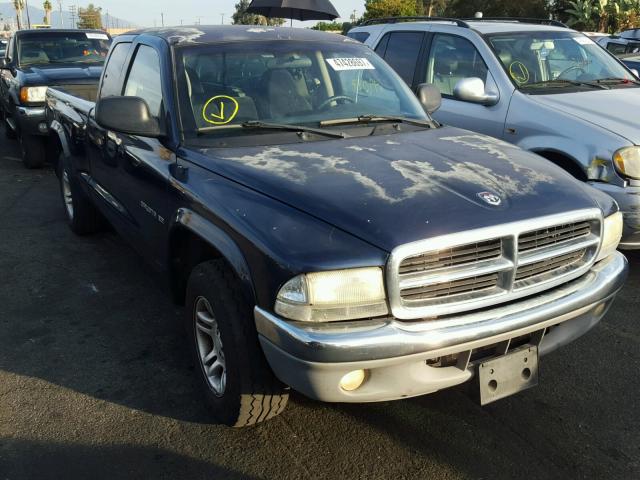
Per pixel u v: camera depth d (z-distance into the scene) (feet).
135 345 12.91
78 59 34.12
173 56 12.16
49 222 21.18
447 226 8.09
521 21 22.77
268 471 9.23
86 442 9.87
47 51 33.88
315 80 12.74
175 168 10.89
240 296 9.09
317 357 7.72
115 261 17.52
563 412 10.60
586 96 17.40
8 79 32.37
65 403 10.91
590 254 9.58
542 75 18.95
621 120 15.69
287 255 7.95
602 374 11.73
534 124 16.85
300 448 9.71
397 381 8.23
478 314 8.41
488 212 8.44
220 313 9.12
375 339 7.76
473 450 9.64
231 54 12.48
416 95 14.48
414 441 9.86
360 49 14.23
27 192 25.34
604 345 12.78
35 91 28.25
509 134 17.56
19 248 18.57
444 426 10.23
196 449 9.70
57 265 17.24
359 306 7.89
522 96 17.54
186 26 13.98
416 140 11.28
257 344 8.98
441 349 8.08
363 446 9.75
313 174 9.39
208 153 10.58
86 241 19.19
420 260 8.04
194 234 10.15
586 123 15.78
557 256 9.14
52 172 29.19
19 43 33.94
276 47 12.99
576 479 9.01
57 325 13.78
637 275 16.28
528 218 8.56
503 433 10.05
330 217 8.27
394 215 8.19
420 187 8.89
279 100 12.10
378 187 8.87
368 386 8.25
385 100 13.29
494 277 8.58
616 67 20.38
